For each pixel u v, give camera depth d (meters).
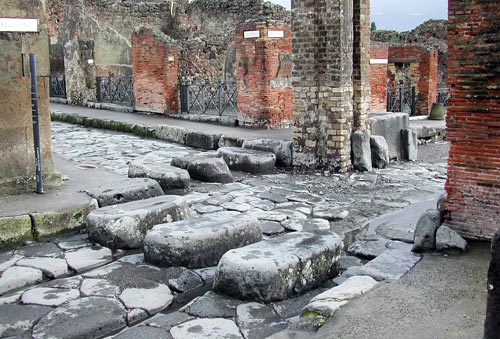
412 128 12.97
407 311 4.22
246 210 7.79
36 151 7.29
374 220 7.41
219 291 4.98
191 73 20.33
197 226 5.95
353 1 10.19
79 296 5.07
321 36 10.02
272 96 13.86
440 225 5.67
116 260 5.99
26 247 6.30
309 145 10.47
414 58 18.64
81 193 7.43
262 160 10.20
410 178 9.96
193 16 25.28
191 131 13.33
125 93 19.42
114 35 22.20
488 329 3.12
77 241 6.48
